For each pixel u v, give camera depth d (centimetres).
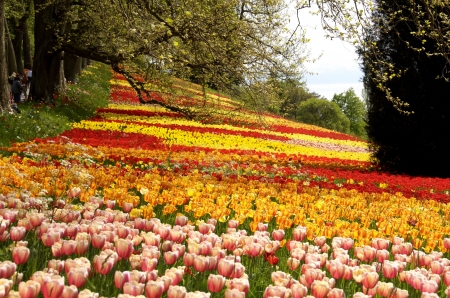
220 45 1404
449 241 623
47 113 2370
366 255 515
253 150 2336
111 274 395
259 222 645
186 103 2031
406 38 2120
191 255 405
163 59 970
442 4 1330
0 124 1722
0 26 1889
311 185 1216
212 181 1000
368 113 2295
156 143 2098
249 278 448
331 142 3553
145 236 446
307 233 598
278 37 1549
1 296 277
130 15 1108
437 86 2120
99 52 2275
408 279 431
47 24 2636
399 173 2227
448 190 1562
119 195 711
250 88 1577
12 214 513
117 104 3822
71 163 1129
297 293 346
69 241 396
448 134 2147
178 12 1228
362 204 936
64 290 290
